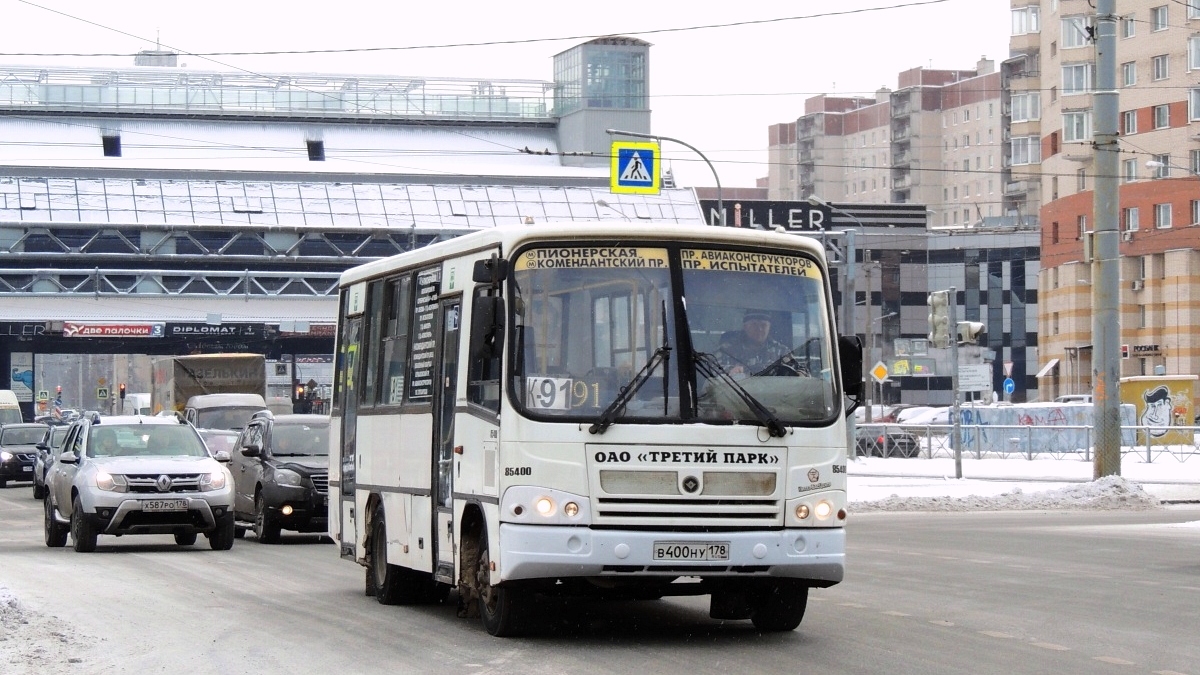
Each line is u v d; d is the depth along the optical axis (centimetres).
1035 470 4344
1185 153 8162
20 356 8156
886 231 12356
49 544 2248
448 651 1105
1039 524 2606
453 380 1248
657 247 1156
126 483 2089
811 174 17588
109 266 7844
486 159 9750
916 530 2462
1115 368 3133
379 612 1363
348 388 1596
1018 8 11650
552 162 9850
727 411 1131
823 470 1148
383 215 8219
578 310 1137
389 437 1427
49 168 8062
